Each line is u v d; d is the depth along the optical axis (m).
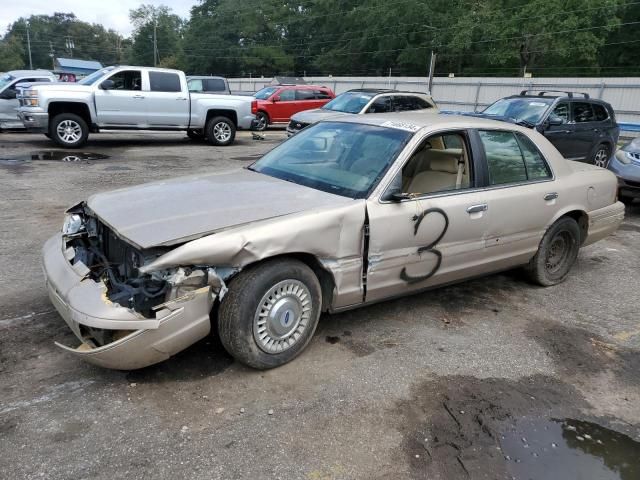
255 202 3.58
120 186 8.85
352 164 4.07
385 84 38.53
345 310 3.85
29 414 2.93
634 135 24.98
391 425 3.03
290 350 3.53
